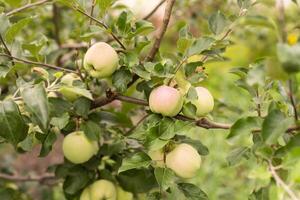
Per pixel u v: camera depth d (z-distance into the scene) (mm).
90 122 1300
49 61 1697
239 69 1239
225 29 1310
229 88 2436
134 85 1439
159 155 1220
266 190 1113
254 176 1012
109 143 1379
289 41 1000
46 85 1306
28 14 1700
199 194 1218
